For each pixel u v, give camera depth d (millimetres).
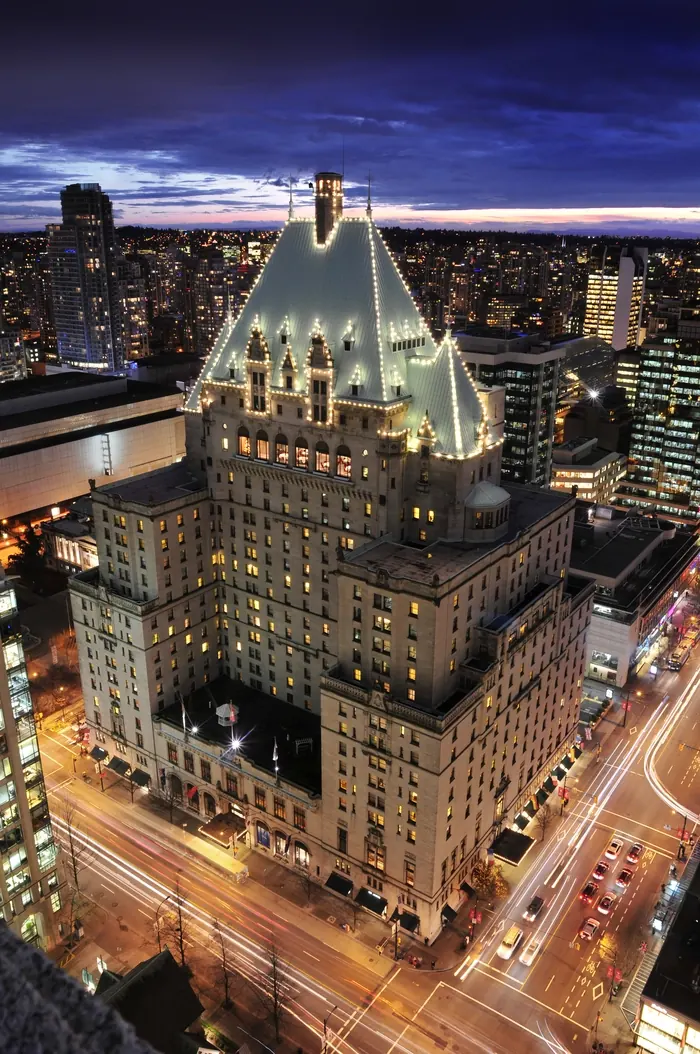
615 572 173125
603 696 168625
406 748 103375
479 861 120312
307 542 127500
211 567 139750
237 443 130750
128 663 135000
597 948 110688
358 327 117500
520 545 117250
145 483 138875
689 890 101688
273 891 121125
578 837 130625
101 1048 8680
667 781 143250
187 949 110625
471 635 110062
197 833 132125
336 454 119500
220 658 147250
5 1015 8727
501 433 122375
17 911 103375
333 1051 97062
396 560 108688
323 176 119938
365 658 108750
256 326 124000
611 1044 97688
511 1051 97125
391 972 107688
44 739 153375
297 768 123625
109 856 127062
